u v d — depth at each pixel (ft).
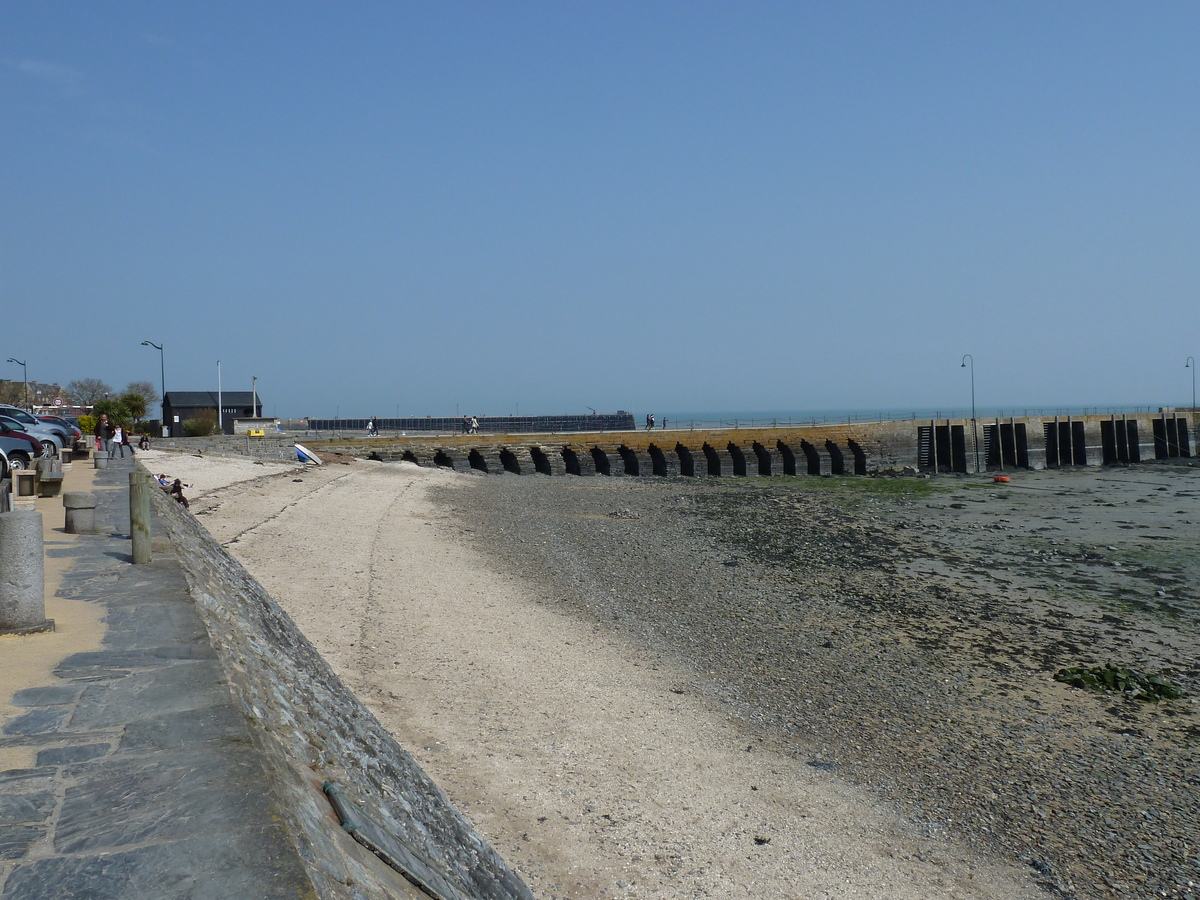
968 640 72.13
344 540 90.22
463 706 46.85
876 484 208.13
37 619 24.45
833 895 32.94
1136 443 288.51
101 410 230.68
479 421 303.27
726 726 49.42
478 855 27.78
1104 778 45.78
